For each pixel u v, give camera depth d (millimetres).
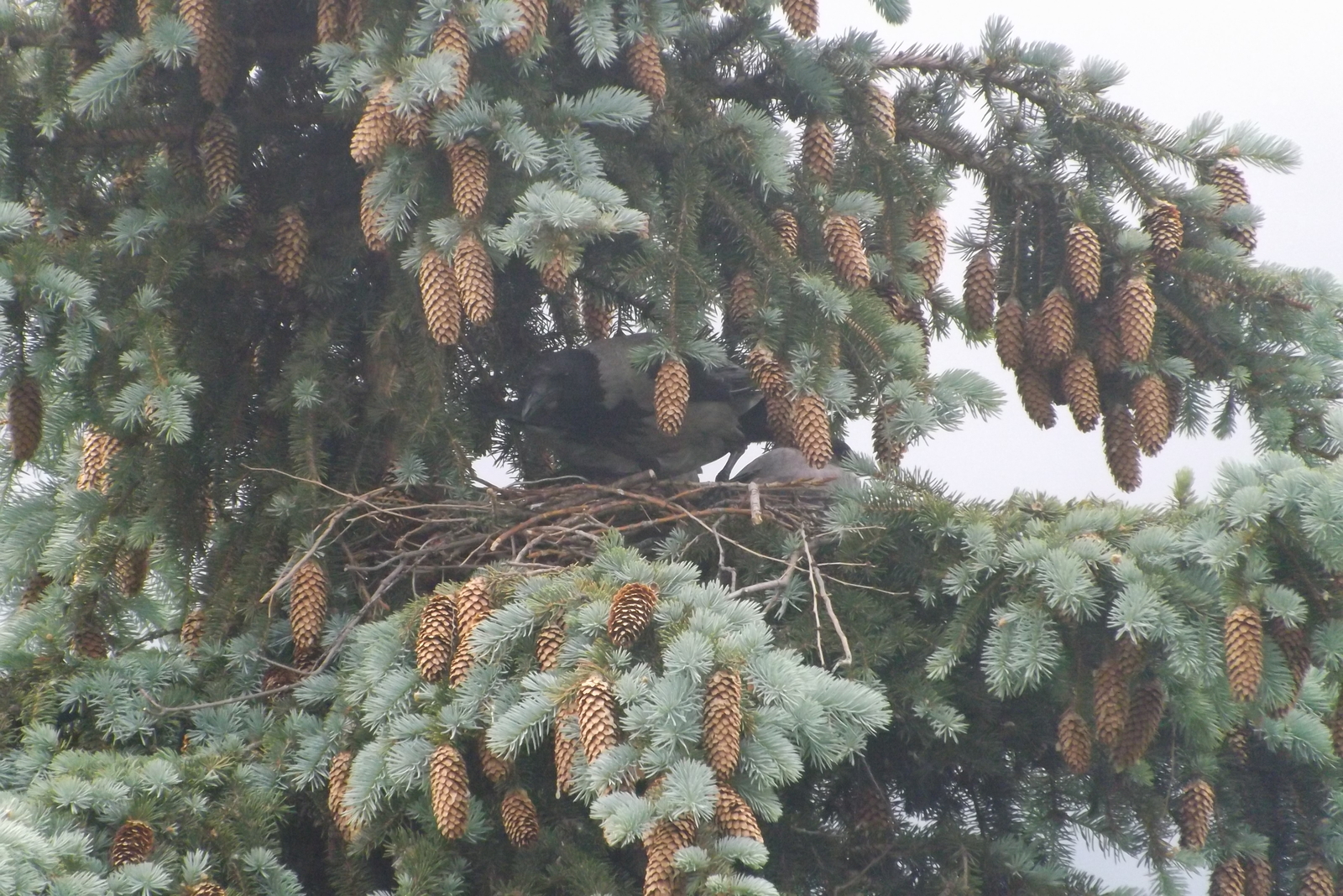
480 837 8367
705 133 10711
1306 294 10531
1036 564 8719
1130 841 10359
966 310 11742
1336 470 7883
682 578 8078
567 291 13172
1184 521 8836
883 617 9758
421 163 9367
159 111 10383
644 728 6898
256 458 10812
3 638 9836
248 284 11094
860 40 11258
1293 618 7727
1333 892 9906
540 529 10492
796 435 9617
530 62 9570
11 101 9789
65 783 7805
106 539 10148
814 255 10828
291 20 10781
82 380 9688
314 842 9586
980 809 11062
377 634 8750
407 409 10727
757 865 6434
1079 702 8805
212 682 9844
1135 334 10461
